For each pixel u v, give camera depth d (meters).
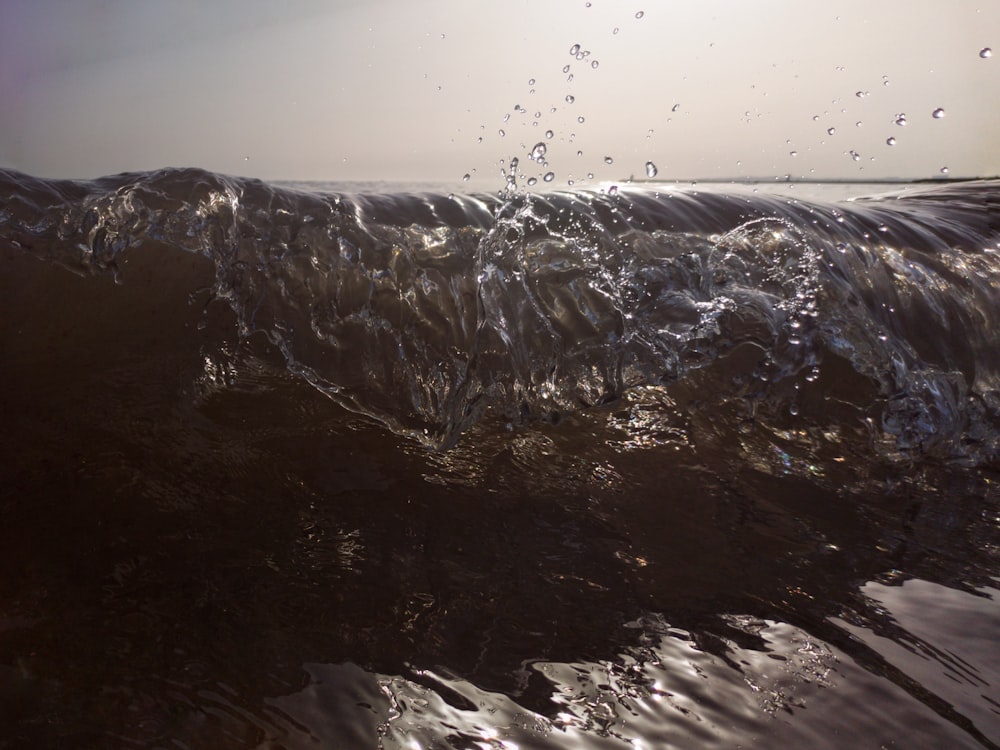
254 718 0.82
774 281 1.65
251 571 1.08
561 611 1.01
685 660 0.92
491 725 0.82
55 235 1.51
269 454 1.34
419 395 1.49
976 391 1.63
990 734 0.81
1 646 0.91
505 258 1.60
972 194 2.25
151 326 1.49
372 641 0.95
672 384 1.55
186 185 1.60
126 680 0.87
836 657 0.93
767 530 1.22
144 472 1.27
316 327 1.54
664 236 1.70
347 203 1.67
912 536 1.23
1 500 1.19
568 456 1.40
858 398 1.54
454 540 1.17
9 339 1.43
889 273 1.74
